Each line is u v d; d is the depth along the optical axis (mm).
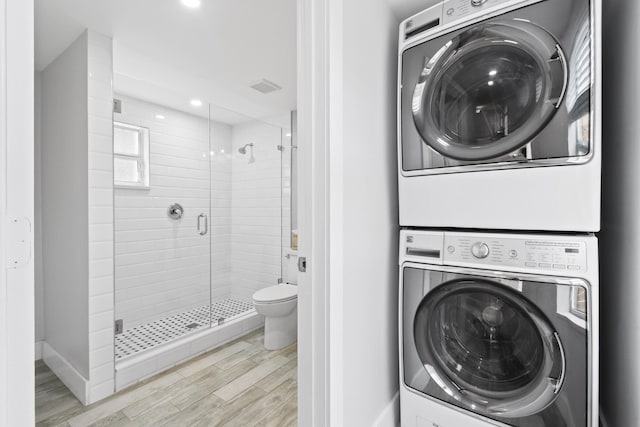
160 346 2338
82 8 1710
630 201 1062
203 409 1790
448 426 1297
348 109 1180
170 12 1752
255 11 1747
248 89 2826
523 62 1119
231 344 2699
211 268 3336
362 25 1291
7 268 429
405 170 1423
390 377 1552
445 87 1293
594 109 1013
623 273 1124
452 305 1305
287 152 3291
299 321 1117
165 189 2961
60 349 2176
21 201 442
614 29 1224
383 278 1490
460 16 1235
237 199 3438
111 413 1763
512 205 1173
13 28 439
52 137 2244
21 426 442
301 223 1111
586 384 1035
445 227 1384
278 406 1814
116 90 2584
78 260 1965
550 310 1087
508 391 1183
